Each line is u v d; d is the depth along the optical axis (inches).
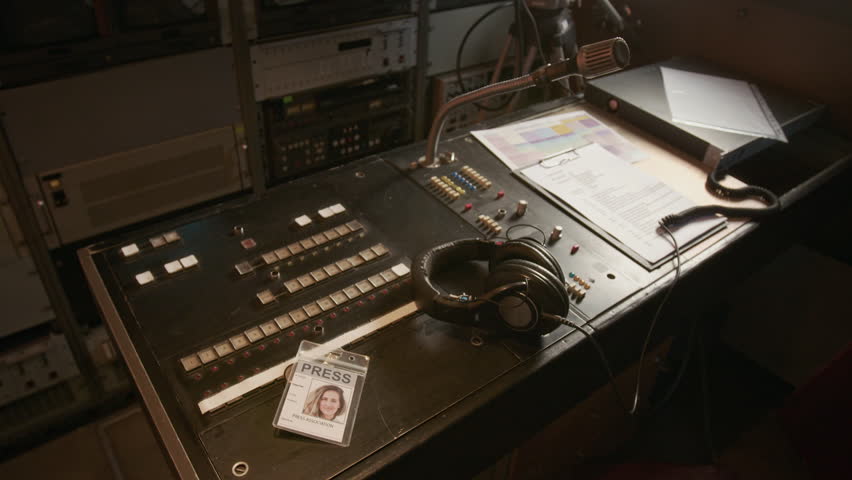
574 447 63.1
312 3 71.5
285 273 46.8
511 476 57.3
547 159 61.6
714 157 60.8
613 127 68.2
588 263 49.7
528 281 40.4
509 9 91.2
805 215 63.9
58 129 60.1
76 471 69.1
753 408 80.4
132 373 39.1
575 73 47.1
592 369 48.2
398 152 61.7
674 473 52.6
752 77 76.5
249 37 68.4
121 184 67.2
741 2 74.5
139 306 43.5
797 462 61.6
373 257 48.3
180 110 67.5
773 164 70.2
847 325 75.6
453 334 43.0
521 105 97.0
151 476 69.2
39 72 56.8
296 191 55.3
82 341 69.6
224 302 44.1
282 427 36.4
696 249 52.1
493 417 41.0
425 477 39.4
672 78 73.4
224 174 75.5
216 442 35.6
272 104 76.2
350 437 36.3
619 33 84.7
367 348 41.5
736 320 86.6
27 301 64.7
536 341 42.9
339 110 82.4
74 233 65.9
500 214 54.1
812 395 58.9
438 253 46.9
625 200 56.6
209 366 39.7
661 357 63.2
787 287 79.7
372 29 78.3
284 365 40.0
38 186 61.1
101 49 59.2
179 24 63.0
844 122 71.0
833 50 68.8
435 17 84.2
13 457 69.9
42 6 54.7
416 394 38.9
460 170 59.3
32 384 68.6
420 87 89.0
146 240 48.9
